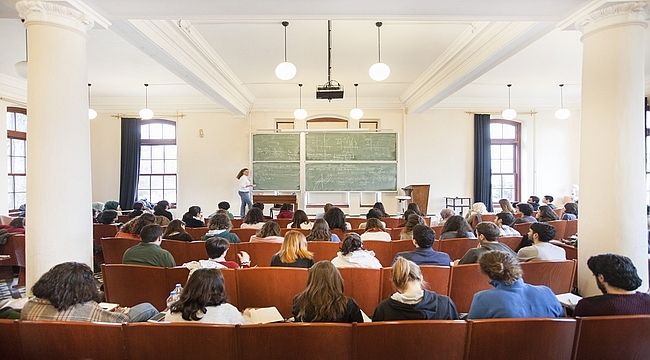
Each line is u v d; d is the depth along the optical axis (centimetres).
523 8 332
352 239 279
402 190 970
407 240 362
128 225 396
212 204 983
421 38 549
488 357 146
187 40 526
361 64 679
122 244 365
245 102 935
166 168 998
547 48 591
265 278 253
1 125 734
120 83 805
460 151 991
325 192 976
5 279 472
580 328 145
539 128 993
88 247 304
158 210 604
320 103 982
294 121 1003
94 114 771
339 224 455
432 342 145
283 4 330
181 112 979
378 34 533
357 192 976
